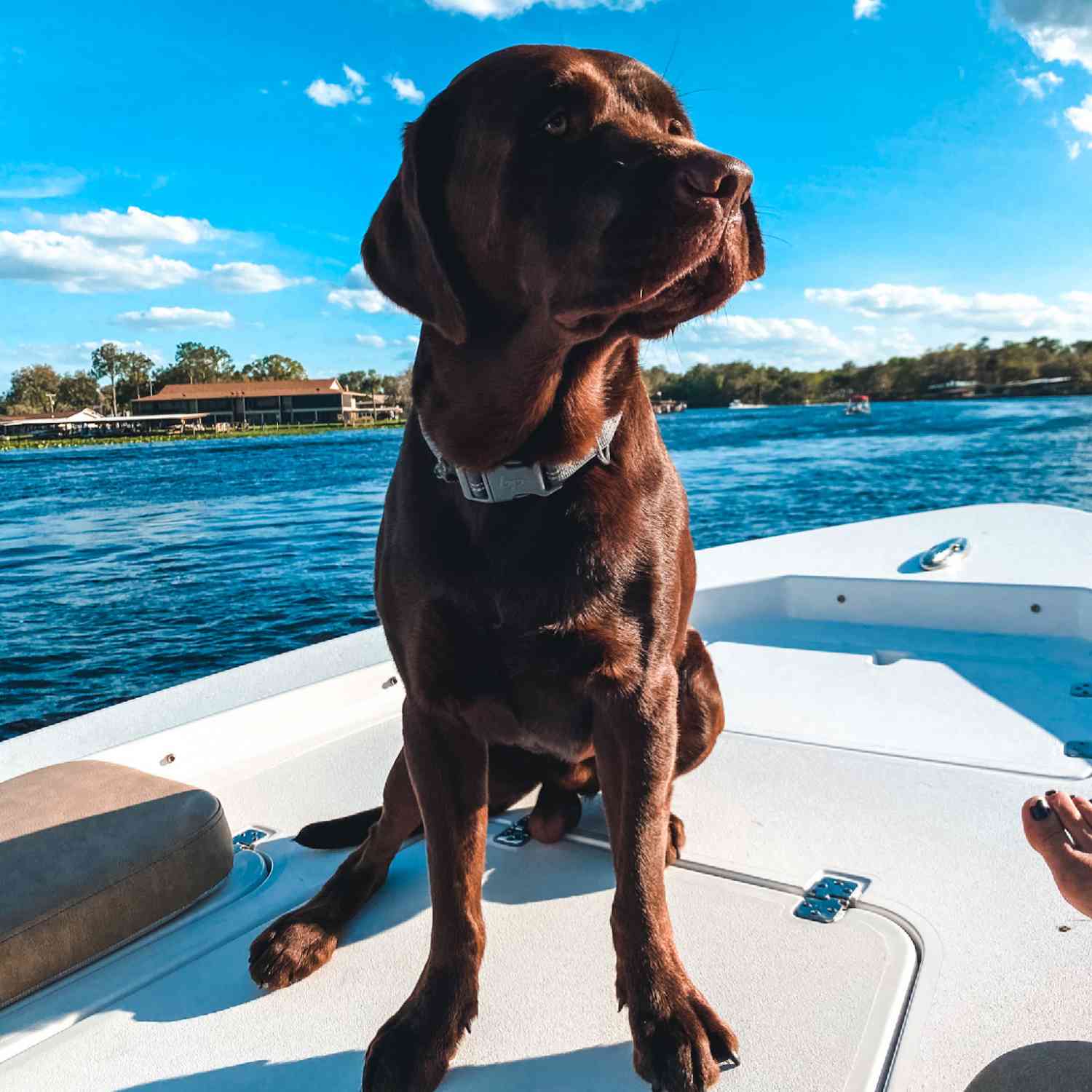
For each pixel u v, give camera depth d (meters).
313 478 36.44
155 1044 1.57
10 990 1.65
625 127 1.65
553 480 1.64
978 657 3.23
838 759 2.48
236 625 11.80
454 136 1.78
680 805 2.29
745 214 1.72
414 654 1.74
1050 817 1.54
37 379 116.38
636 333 1.66
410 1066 1.45
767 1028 1.50
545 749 1.91
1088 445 43.25
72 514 25.53
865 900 1.83
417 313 1.75
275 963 1.72
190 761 2.63
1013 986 1.56
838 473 32.59
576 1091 1.44
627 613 1.69
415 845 2.27
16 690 9.57
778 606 3.83
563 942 1.81
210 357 125.81
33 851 1.77
